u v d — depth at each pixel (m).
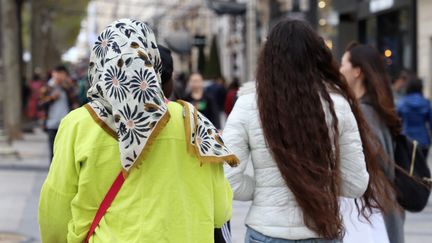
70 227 6.54
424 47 42.56
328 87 8.09
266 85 7.93
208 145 6.63
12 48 43.88
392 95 10.98
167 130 6.47
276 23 8.23
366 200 9.20
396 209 10.38
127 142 6.20
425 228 20.36
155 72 6.56
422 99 24.73
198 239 6.54
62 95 28.22
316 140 7.79
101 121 6.36
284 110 7.81
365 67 10.94
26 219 21.00
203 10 112.06
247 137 8.02
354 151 8.06
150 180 6.38
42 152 39.97
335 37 55.66
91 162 6.32
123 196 6.36
